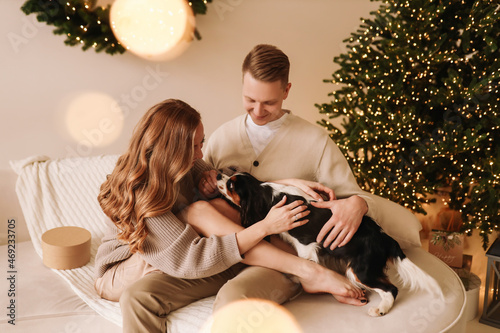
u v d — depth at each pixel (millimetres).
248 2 3197
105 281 1785
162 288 1580
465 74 2385
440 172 2551
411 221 1927
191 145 1637
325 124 2713
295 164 1898
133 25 2863
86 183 2254
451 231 2436
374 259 1586
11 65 2873
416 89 2439
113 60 3062
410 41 2340
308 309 1571
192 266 1564
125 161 1688
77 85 3035
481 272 2619
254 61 1649
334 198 1748
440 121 2418
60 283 1912
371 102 2393
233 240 1576
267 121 1808
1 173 2281
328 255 1626
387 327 1493
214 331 1452
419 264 1808
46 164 2275
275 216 1599
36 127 3018
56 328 1722
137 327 1516
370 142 2496
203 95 3314
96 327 1730
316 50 3406
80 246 1965
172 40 3031
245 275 1570
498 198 2281
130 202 1616
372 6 3371
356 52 2551
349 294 1574
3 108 2920
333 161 1894
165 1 2936
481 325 2266
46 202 2184
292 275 1628
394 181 2459
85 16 2617
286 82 1714
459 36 2354
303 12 3303
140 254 1644
